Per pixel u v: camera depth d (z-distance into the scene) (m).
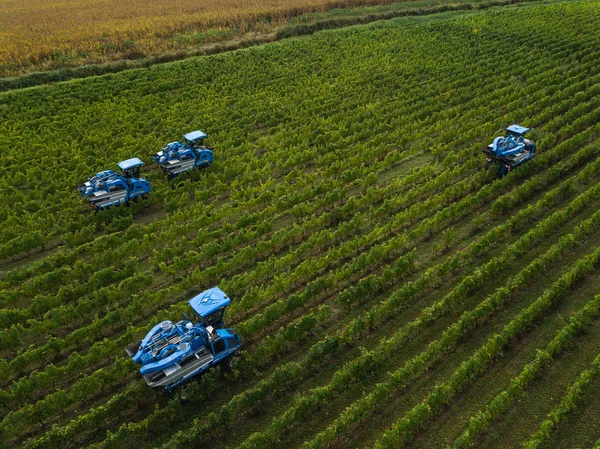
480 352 23.73
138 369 25.67
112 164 45.97
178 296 31.59
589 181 38.66
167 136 51.38
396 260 32.47
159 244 36.53
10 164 47.19
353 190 41.62
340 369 25.28
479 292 29.17
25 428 23.38
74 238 35.81
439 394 22.03
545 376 23.61
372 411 22.84
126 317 29.03
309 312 29.28
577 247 31.62
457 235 34.47
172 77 69.19
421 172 40.56
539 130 47.78
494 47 73.12
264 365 25.97
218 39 85.50
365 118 53.84
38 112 58.19
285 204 38.84
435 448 20.92
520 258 31.39
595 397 22.42
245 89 64.44
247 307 28.94
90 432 23.11
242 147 48.84
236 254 33.72
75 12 102.88
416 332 26.98
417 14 98.62
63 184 42.88
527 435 21.11
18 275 32.38
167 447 20.88
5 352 28.12
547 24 82.00
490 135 47.84
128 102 61.59
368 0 104.25
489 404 22.42
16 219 37.91
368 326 27.52
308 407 22.36
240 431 22.61
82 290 31.33
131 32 85.25
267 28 90.06
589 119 46.78
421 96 57.94
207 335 24.50
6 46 76.44
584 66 60.72
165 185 42.94
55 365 26.91
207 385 23.73
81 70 71.25
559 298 27.94
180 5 107.75
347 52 76.62
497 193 38.66
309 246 33.31
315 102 58.94
